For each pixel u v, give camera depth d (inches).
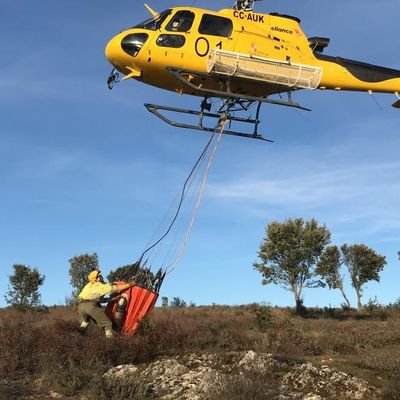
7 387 308.8
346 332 687.1
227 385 281.1
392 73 535.8
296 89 495.2
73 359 349.4
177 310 1221.1
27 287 1421.0
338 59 517.0
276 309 1514.5
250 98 454.0
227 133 472.1
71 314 884.0
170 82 477.7
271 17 494.6
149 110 455.5
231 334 484.4
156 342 400.2
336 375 333.4
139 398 284.8
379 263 1690.5
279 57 479.8
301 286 1461.6
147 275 436.5
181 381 311.9
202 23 464.8
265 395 275.6
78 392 301.7
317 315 1330.0
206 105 488.1
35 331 416.2
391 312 1306.6
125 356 361.7
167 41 455.5
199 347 418.9
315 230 1496.1
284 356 367.9
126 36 460.4
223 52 452.1
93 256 1531.7
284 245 1467.8
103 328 406.6
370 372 360.2
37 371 344.8
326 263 1720.0
